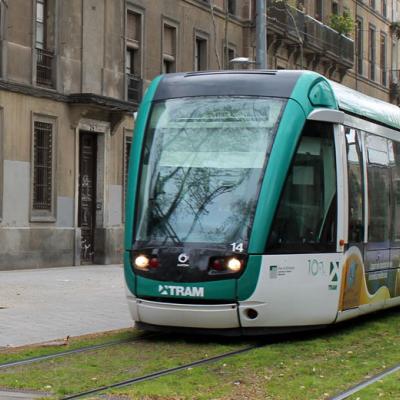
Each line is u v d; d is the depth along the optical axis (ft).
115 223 90.43
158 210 34.53
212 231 33.40
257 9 74.59
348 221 36.88
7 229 74.28
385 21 180.04
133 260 34.50
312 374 27.71
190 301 33.30
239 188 33.63
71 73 83.10
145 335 36.22
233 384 25.93
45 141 79.92
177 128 35.58
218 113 35.12
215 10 109.09
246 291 32.71
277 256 33.27
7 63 74.59
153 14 96.63
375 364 29.63
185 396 24.20
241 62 73.51
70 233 82.38
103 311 45.80
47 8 81.05
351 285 37.19
